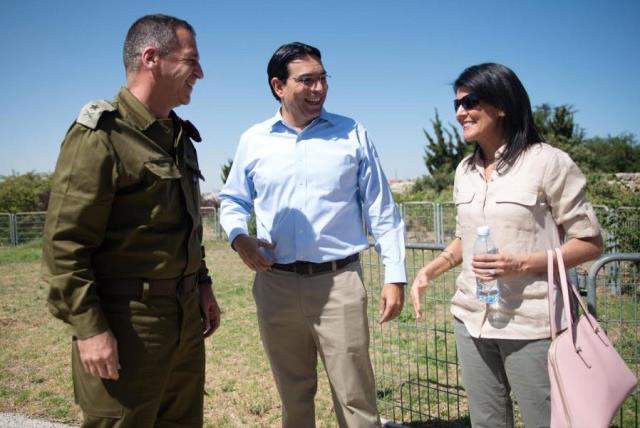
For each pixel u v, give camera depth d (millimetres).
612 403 1969
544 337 2098
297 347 2736
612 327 4773
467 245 2309
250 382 4668
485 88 2137
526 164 2117
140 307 2033
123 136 1952
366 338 2596
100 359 1881
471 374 2342
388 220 2645
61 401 4262
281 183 2619
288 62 2566
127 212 2004
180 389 2381
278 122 2697
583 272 2793
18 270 12969
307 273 2566
